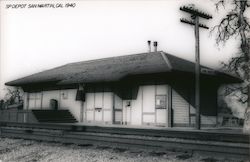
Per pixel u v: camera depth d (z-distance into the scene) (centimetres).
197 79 1881
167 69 2000
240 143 1116
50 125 1761
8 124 2070
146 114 2198
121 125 2161
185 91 2188
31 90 3066
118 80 2141
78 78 2494
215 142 1133
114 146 1183
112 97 2373
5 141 1423
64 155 1055
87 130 1588
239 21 1700
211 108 2353
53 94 2847
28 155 1100
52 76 2888
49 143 1322
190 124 2150
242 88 2144
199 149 996
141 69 2189
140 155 1019
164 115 2094
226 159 916
